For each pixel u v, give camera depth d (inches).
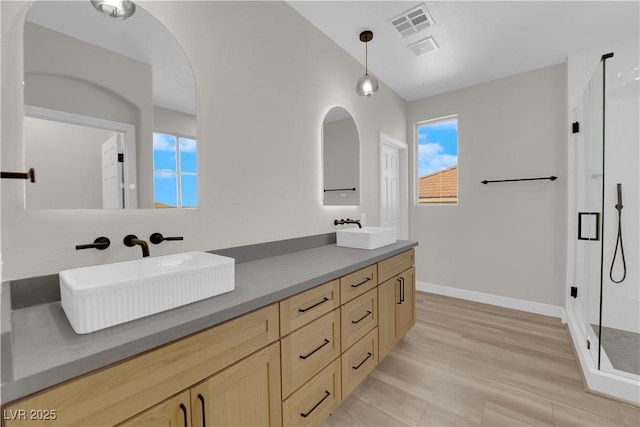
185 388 31.0
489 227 122.0
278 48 71.9
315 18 80.2
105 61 43.6
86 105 41.5
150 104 48.3
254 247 65.1
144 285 31.3
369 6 75.2
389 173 131.7
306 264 60.1
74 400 23.5
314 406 49.7
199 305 35.2
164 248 50.1
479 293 124.9
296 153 77.5
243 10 63.3
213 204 57.5
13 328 29.2
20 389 20.4
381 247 83.3
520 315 109.3
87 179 41.5
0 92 34.9
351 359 59.9
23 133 36.2
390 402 61.8
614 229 90.6
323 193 87.4
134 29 46.7
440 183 137.6
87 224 41.4
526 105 112.3
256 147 66.2
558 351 81.7
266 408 40.7
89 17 42.3
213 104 57.3
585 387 65.2
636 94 87.0
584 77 96.0
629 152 88.0
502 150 117.9
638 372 65.4
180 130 52.1
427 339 90.4
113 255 44.1
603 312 92.3
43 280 37.1
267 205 69.0
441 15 78.5
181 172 52.4
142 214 47.2
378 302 70.7
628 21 80.6
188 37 53.3
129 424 26.5
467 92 125.9
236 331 36.2
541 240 110.6
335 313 55.0
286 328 43.9
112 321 28.9
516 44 92.7
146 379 27.8
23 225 36.0
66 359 22.9
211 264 38.3
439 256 135.6
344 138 96.9
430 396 63.6
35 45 37.5
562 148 105.3
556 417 56.6
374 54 98.5
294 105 76.7
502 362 76.5
